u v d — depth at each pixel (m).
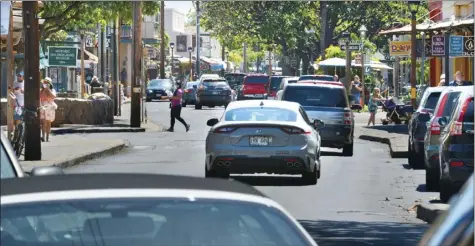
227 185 9.45
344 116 44.72
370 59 111.12
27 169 35.84
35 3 39.22
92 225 8.66
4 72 69.00
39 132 39.66
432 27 62.22
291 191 30.92
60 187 8.97
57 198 8.66
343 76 104.69
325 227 23.19
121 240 8.68
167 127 69.38
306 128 32.16
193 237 8.83
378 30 121.38
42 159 39.78
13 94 45.19
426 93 39.19
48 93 50.41
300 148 31.69
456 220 8.35
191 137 58.75
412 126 39.31
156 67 165.62
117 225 8.73
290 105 33.31
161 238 8.77
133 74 65.25
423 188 32.16
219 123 32.12
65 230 8.62
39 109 39.59
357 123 72.06
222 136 31.77
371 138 56.44
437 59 78.12
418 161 39.22
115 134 60.78
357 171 37.94
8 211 8.55
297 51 128.38
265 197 9.27
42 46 72.94
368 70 102.50
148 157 44.41
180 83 64.81
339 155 45.88
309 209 26.67
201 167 39.09
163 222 8.81
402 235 21.83
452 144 25.81
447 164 25.98
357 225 23.62
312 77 74.19
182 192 8.95
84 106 66.56
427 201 27.64
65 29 71.69
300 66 146.50
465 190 8.56
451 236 8.33
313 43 125.12
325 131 44.53
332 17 119.50
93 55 119.12
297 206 27.28
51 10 61.22
